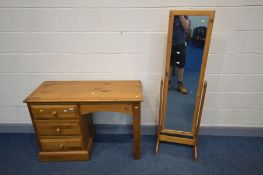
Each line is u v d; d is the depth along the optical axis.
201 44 1.50
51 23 1.68
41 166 1.70
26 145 1.96
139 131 1.62
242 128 2.01
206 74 1.81
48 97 1.51
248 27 1.62
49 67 1.84
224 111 1.96
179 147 1.91
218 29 1.64
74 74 1.86
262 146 1.91
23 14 1.65
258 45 1.67
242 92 1.86
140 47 1.74
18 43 1.75
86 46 1.75
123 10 1.62
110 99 1.47
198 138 2.02
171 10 1.46
